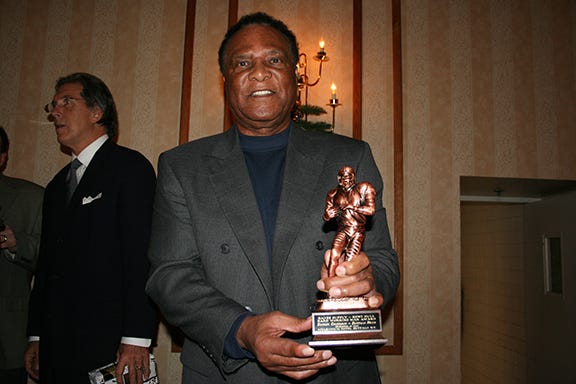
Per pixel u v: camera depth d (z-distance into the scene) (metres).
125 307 1.75
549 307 3.77
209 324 0.99
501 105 3.20
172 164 1.29
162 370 2.71
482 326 4.87
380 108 3.07
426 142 3.11
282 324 0.88
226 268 1.15
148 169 1.96
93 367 1.69
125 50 3.03
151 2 3.08
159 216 1.27
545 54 3.28
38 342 1.98
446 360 2.92
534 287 3.98
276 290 1.12
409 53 3.17
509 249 4.39
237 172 1.24
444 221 3.05
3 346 2.08
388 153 3.04
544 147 3.19
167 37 3.05
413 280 2.98
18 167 2.89
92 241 1.80
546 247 3.86
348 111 3.03
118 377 1.65
